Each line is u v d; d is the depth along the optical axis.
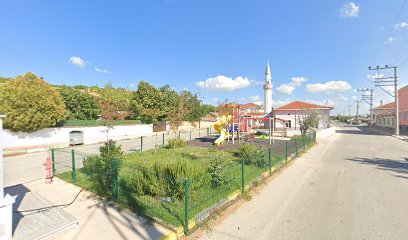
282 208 5.45
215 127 18.44
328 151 14.60
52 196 6.08
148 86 31.73
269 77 43.62
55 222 4.44
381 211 5.27
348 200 5.96
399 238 4.12
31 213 4.88
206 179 6.20
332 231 4.36
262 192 6.58
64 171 8.64
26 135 15.77
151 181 5.70
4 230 3.82
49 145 16.83
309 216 5.01
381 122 46.69
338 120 111.50
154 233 4.16
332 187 7.06
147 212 4.88
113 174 5.98
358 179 7.96
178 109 16.94
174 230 4.21
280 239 4.09
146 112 29.89
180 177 5.58
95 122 21.36
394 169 9.52
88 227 4.41
